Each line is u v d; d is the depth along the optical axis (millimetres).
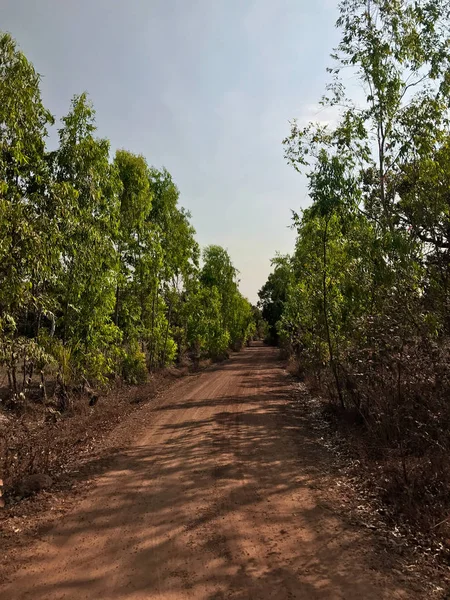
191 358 33969
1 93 7742
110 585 4137
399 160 9305
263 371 25938
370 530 5195
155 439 10000
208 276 43281
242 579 4188
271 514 5734
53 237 8789
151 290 21703
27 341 7953
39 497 6500
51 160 12031
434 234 8617
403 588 4008
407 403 7828
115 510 5988
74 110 12219
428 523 5051
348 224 10117
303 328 18766
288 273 32125
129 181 19250
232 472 7508
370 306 9539
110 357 15023
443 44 9773
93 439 10094
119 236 16688
